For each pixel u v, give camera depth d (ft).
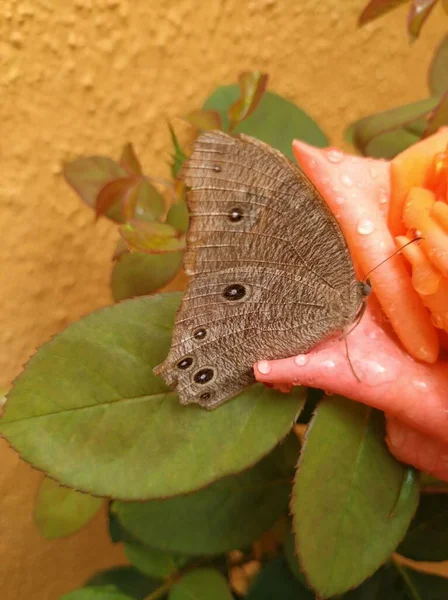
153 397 0.45
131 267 0.57
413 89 0.78
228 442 0.44
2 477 0.73
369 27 0.72
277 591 0.56
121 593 0.55
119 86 0.65
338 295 0.42
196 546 0.52
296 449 0.54
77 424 0.44
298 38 0.71
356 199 0.44
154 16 0.64
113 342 0.45
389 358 0.42
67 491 0.59
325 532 0.42
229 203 0.39
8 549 0.76
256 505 0.53
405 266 0.42
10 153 0.63
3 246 0.66
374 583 0.56
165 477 0.43
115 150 0.68
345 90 0.76
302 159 0.44
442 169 0.41
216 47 0.68
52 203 0.67
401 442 0.43
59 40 0.61
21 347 0.70
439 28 0.74
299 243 0.41
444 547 0.52
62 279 0.70
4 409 0.43
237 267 0.41
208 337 0.42
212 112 0.54
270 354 0.43
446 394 0.41
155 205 0.57
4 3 0.57
